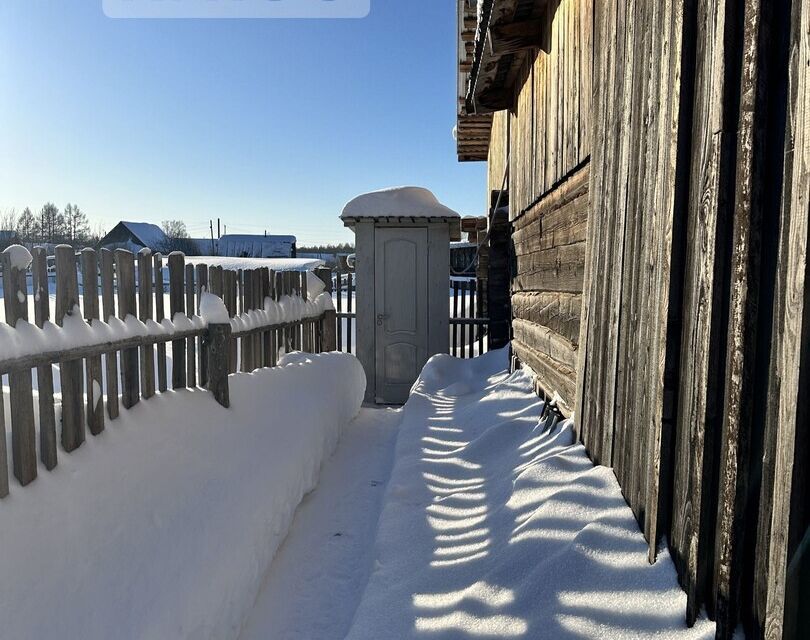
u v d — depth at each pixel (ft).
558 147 12.30
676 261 5.90
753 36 4.55
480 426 14.73
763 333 4.62
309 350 19.57
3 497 5.53
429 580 8.09
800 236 3.91
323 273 22.35
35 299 6.39
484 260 33.78
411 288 26.73
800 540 3.94
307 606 9.16
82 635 5.53
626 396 7.45
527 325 16.74
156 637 6.27
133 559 6.61
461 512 10.19
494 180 29.63
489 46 15.84
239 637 8.42
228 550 8.38
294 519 12.32
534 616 6.24
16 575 5.18
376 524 11.46
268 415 12.48
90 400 7.32
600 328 8.75
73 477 6.53
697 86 5.62
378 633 7.18
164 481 7.94
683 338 5.83
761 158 4.58
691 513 5.45
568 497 7.85
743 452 4.70
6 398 6.01
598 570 6.36
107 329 7.73
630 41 7.50
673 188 5.88
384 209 26.02
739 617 4.76
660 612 5.54
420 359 26.89
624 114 7.73
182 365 10.39
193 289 10.85
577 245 10.74
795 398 3.92
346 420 19.26
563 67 11.91
